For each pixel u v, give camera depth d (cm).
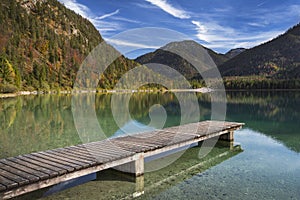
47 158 466
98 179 502
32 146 770
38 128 1080
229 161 611
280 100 2742
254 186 461
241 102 2475
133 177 506
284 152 687
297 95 3744
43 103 2311
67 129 1062
